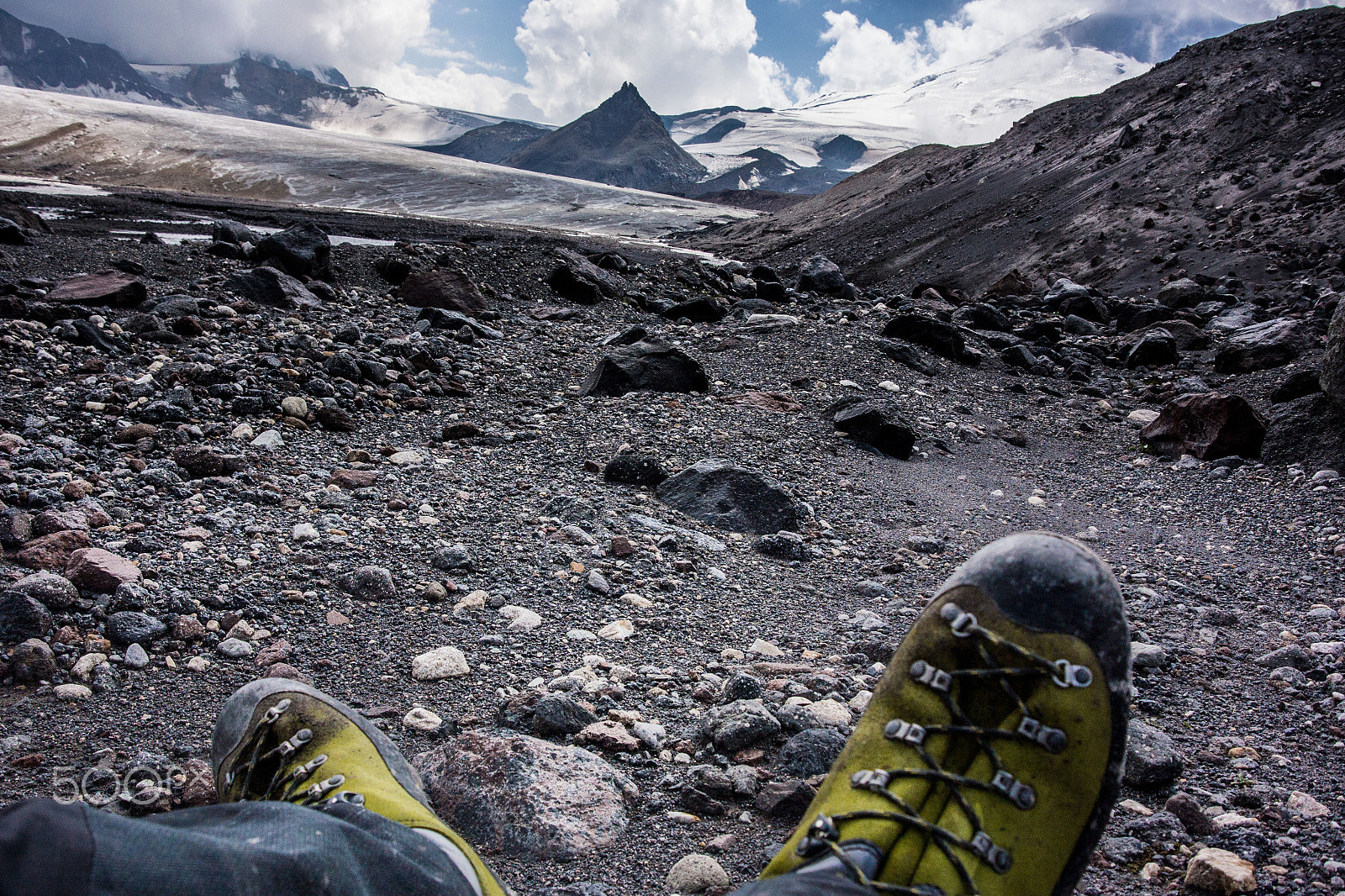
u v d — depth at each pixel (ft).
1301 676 10.66
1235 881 6.45
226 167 438.81
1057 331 41.45
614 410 21.89
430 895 3.48
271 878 2.85
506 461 17.46
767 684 9.60
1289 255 62.69
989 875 4.54
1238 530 17.81
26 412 16.33
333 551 11.91
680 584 12.41
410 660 9.48
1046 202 109.19
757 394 24.27
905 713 5.31
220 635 9.52
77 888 2.23
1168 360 36.60
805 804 7.23
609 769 7.55
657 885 6.36
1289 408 23.91
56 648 8.78
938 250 109.81
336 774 5.06
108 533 11.54
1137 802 7.85
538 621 10.66
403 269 38.19
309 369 20.97
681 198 542.16
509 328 32.68
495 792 7.07
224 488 13.89
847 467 19.60
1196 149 97.86
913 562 14.67
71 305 25.68
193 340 23.26
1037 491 20.18
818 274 51.62
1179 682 10.49
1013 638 5.32
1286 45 115.75
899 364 30.55
